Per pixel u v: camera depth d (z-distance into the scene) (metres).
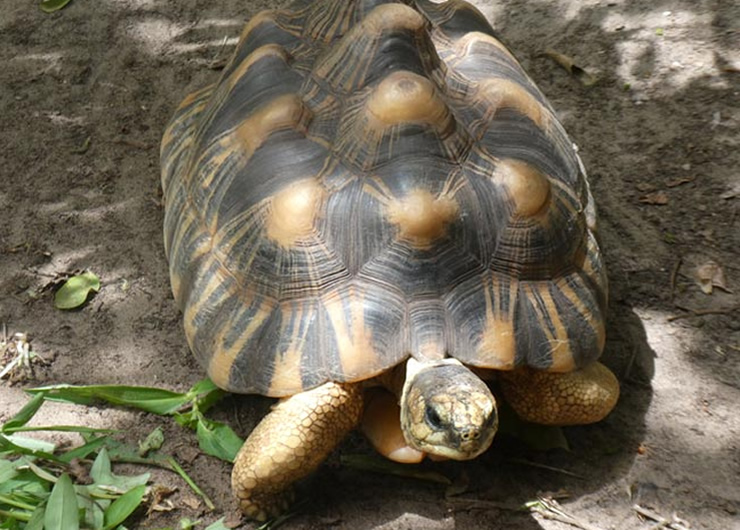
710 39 6.02
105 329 4.44
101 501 3.55
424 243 3.34
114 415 4.02
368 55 3.71
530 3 6.46
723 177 5.10
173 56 6.10
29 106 5.68
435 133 3.49
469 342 3.31
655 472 3.77
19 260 4.76
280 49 4.08
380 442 3.51
